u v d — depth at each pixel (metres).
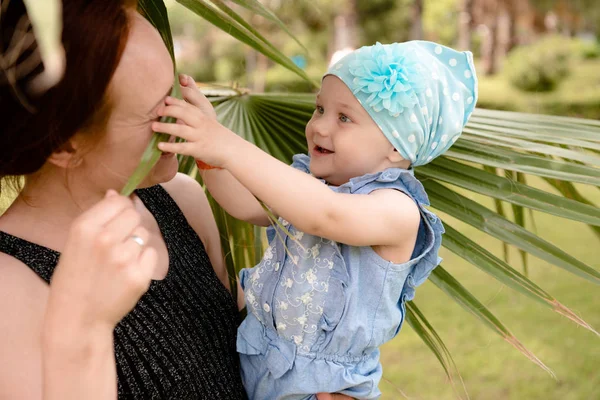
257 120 1.73
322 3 15.85
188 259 1.28
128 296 0.78
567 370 4.48
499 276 1.40
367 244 1.19
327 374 1.26
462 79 1.40
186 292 1.21
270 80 14.52
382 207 1.18
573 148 1.54
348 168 1.30
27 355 0.92
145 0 1.11
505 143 1.46
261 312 1.31
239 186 1.38
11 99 0.88
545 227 7.27
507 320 5.21
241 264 1.63
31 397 0.90
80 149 0.97
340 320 1.25
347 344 1.26
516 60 15.84
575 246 6.57
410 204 1.22
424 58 1.33
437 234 1.28
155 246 1.21
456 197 1.45
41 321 0.95
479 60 24.05
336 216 1.13
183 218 1.34
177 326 1.15
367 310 1.25
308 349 1.27
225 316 1.30
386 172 1.23
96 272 0.76
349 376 1.27
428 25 22.95
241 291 1.51
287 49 15.66
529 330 5.05
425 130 1.31
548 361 4.59
